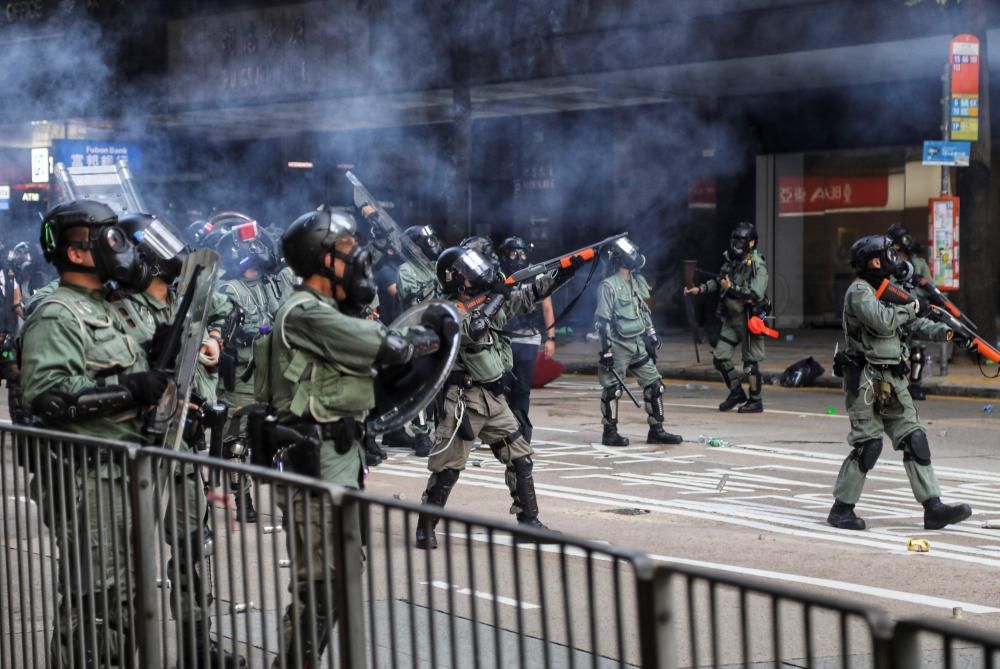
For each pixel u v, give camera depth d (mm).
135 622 4273
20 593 4785
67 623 4520
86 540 4398
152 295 5914
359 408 4938
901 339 8672
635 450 12391
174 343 4891
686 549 8039
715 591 2688
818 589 6957
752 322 15055
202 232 10898
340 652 3578
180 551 4246
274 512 3770
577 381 19766
